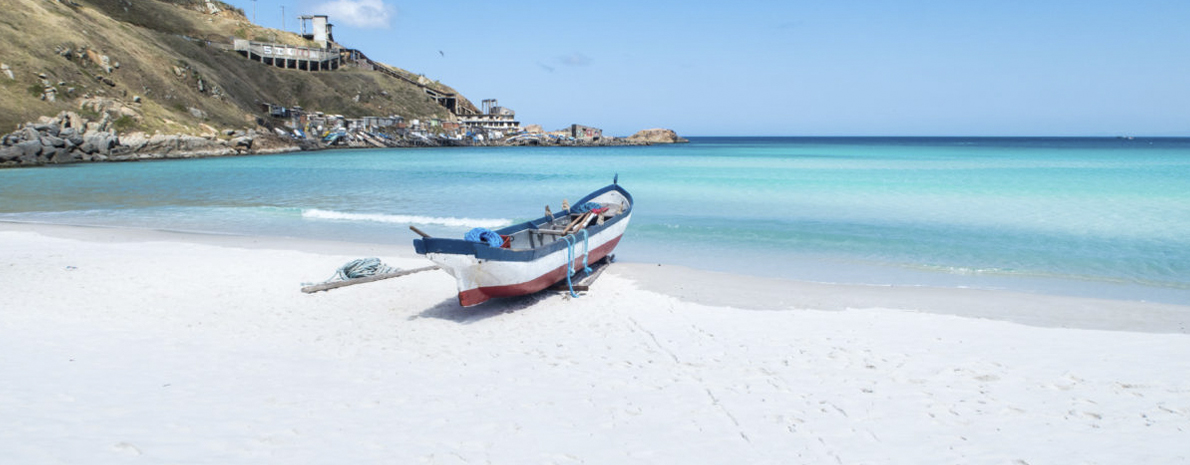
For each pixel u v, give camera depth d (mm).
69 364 8320
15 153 57469
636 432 6434
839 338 9680
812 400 7238
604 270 15242
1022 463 5742
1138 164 57969
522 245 14367
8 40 70750
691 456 5910
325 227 22750
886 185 37156
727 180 42062
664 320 10891
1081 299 12227
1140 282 14039
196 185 39500
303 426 6484
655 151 114188
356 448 5996
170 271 14766
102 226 22578
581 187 38906
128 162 65500
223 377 8000
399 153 100125
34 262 15477
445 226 23219
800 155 88750
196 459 5676
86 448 5809
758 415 6844
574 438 6281
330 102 130875
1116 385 7586
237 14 167000
